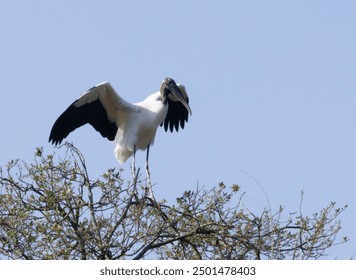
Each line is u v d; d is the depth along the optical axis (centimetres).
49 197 1224
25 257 1194
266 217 1223
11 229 1209
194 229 1249
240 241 1231
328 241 1196
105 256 1197
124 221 1252
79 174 1265
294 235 1222
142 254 1202
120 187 1257
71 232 1234
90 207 1230
